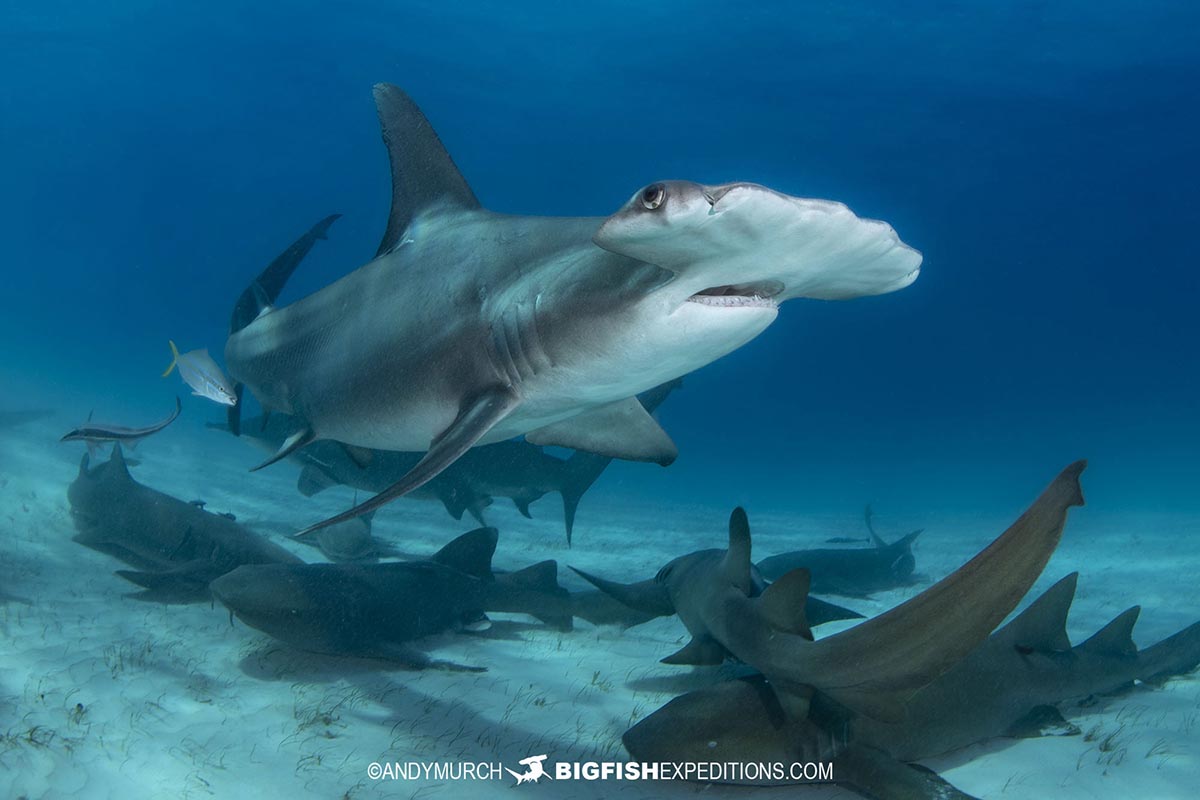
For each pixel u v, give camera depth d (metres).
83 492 9.70
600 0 53.19
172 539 8.70
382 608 6.87
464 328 4.57
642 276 3.58
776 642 4.65
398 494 3.90
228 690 5.68
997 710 5.23
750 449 82.75
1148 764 5.19
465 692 6.06
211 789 4.25
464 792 4.48
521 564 12.08
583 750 5.16
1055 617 5.75
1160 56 47.44
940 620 3.65
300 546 11.13
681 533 17.58
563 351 4.02
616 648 7.65
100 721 4.85
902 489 40.25
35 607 6.96
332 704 5.58
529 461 11.54
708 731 4.57
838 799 4.55
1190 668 6.56
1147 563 13.69
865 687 4.08
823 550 11.16
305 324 6.22
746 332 3.59
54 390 34.12
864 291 3.52
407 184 5.45
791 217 2.73
